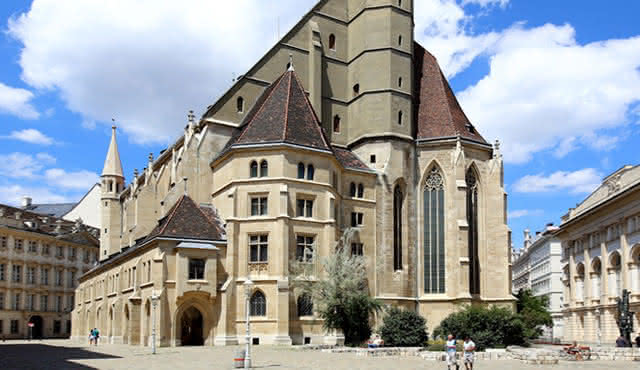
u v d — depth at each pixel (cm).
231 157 6662
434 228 7656
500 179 7812
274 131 6612
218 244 6322
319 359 4381
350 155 7712
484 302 7575
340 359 4406
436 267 7569
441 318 7381
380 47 7875
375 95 7800
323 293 5947
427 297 7488
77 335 9662
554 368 3881
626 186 7962
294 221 6406
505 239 7675
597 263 8938
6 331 11262
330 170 6756
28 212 12575
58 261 12569
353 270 6159
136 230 7838
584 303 9269
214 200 7044
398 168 7625
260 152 6519
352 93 8131
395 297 7275
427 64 8581
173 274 6078
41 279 12138
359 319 5859
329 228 6569
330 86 8094
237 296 6284
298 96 7012
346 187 7269
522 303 9869
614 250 8062
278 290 6138
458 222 7400
